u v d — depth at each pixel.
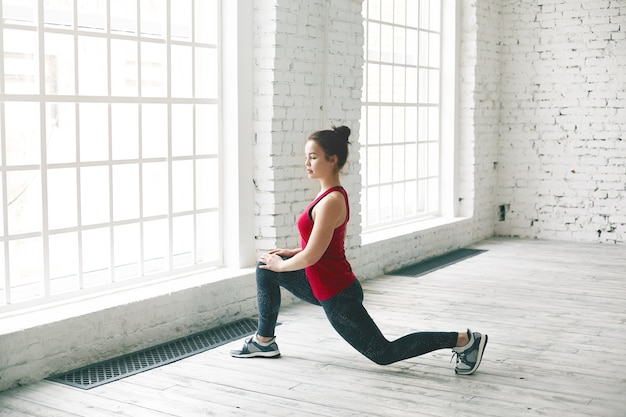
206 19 5.57
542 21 9.22
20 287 4.71
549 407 3.75
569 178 9.23
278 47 5.61
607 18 8.89
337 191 4.07
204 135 5.67
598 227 9.12
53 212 6.47
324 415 3.63
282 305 5.86
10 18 4.86
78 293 4.63
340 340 4.93
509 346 4.81
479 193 9.15
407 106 8.23
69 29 4.46
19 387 3.98
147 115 6.86
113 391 3.95
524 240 9.30
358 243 6.73
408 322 5.40
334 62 6.25
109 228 4.82
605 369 4.35
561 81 9.18
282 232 5.80
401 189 8.25
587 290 6.49
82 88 6.67
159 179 6.83
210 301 5.19
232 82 5.57
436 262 7.78
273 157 5.68
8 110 6.23
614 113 8.95
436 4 8.80
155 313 4.77
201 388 4.00
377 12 7.77
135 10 4.91
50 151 6.50
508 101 9.47
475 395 3.91
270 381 4.12
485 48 9.06
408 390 3.99
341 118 6.39
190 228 6.07
